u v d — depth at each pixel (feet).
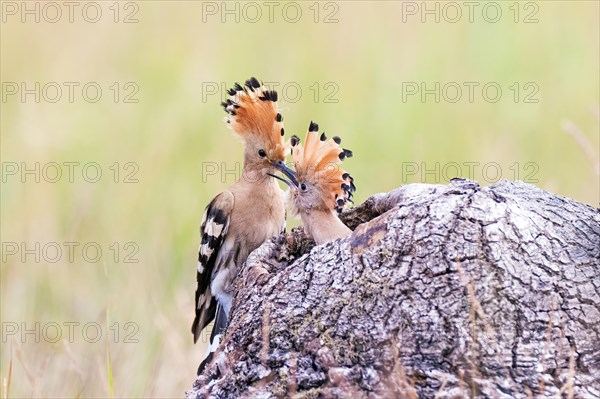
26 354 35.83
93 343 36.58
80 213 47.21
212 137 53.36
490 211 20.17
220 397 20.52
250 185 31.40
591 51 58.44
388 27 61.00
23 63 59.47
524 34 59.31
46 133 53.93
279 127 31.37
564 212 20.75
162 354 33.86
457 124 52.70
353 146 51.78
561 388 18.80
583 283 19.70
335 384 19.49
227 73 58.29
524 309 19.48
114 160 52.08
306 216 25.82
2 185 49.90
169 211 47.80
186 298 37.60
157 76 58.59
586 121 51.85
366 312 20.03
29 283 42.93
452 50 58.75
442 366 19.27
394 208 21.01
